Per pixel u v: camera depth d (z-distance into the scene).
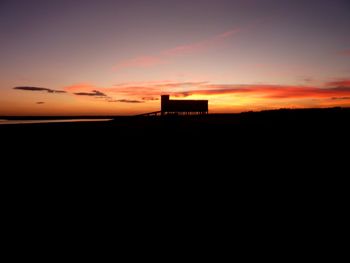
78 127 20.83
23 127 21.09
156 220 5.09
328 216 5.10
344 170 8.23
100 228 4.82
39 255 4.00
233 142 14.05
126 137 16.09
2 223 5.04
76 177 7.98
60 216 5.29
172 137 16.05
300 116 26.25
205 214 5.30
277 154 10.84
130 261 3.78
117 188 6.97
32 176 8.12
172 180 7.63
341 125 19.05
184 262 3.76
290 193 6.39
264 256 3.87
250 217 5.13
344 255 3.86
